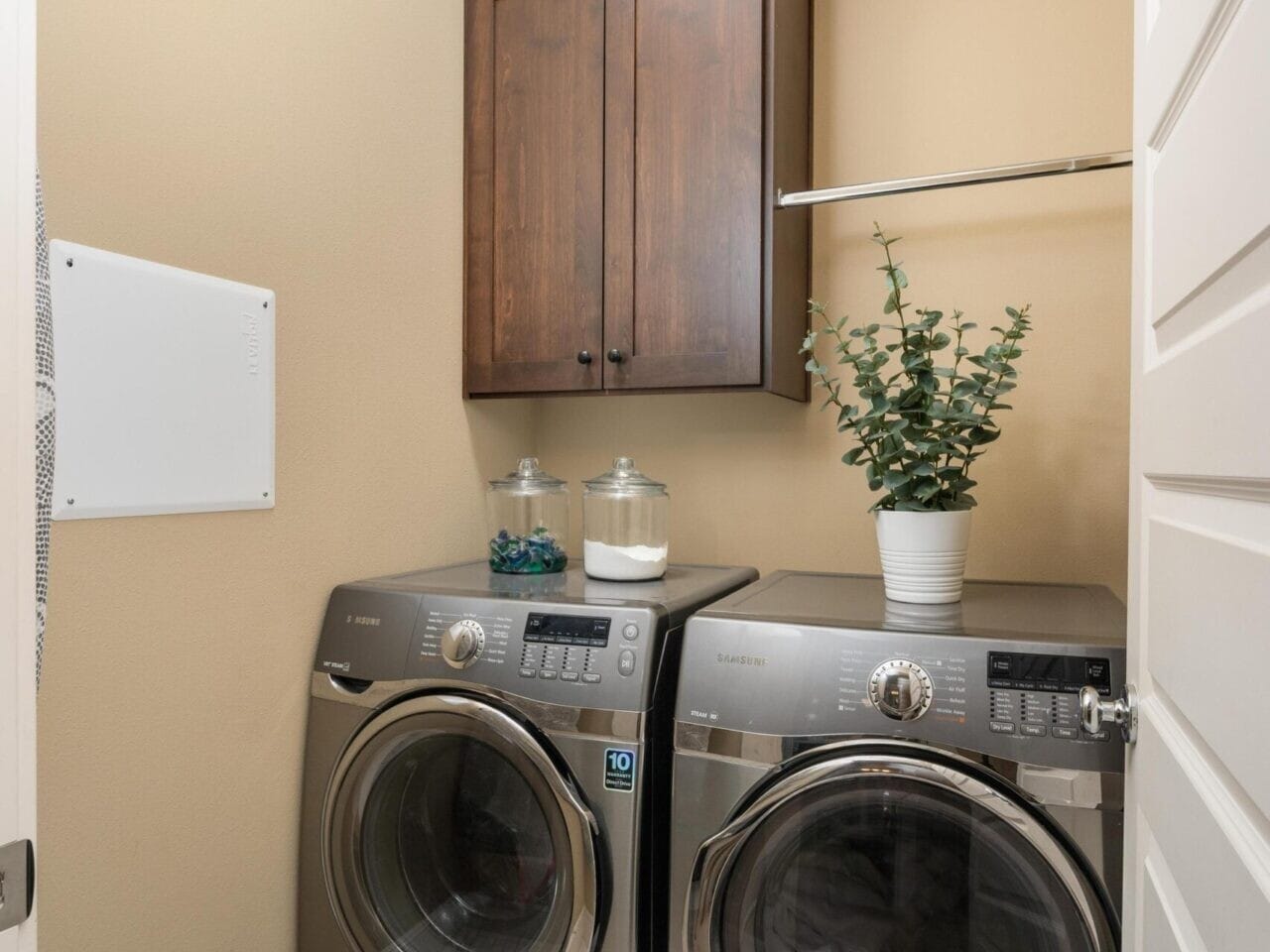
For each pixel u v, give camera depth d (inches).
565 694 50.7
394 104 67.1
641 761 48.8
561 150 71.2
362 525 64.5
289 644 58.1
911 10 73.2
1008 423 70.2
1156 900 32.3
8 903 25.3
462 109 74.9
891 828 44.5
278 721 57.2
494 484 70.4
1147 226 36.2
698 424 80.7
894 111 73.5
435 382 71.9
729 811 46.4
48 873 43.7
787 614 51.1
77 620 45.1
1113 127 67.1
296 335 58.4
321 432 60.7
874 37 74.3
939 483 55.4
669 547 81.5
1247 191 22.9
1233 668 24.0
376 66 65.3
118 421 46.7
